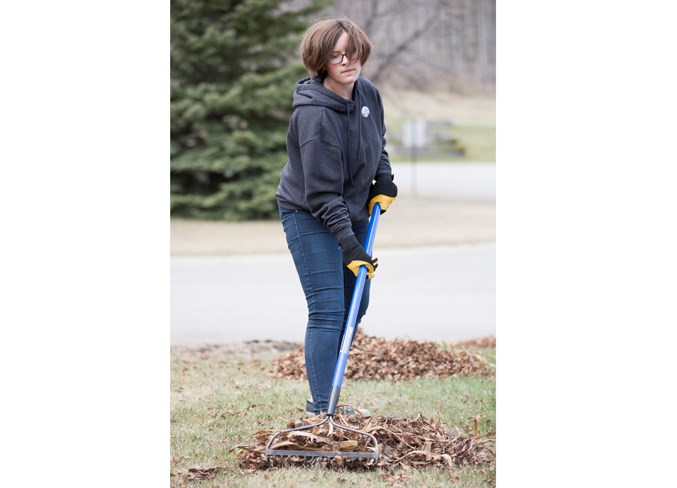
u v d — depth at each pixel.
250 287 12.59
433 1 32.03
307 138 5.29
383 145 5.93
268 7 19.61
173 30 19.38
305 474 4.96
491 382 6.90
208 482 4.90
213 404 6.37
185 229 18.36
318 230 5.52
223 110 19.83
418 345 7.66
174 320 10.10
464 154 30.06
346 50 5.22
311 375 5.55
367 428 5.21
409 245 16.17
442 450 5.27
